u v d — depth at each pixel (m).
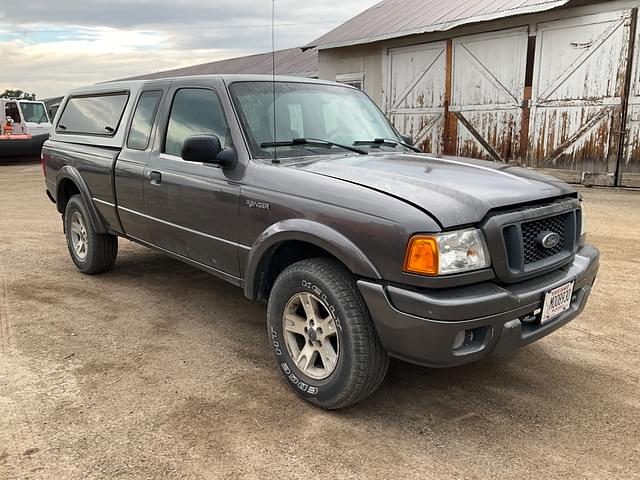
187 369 3.50
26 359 3.62
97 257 5.33
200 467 2.53
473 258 2.57
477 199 2.69
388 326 2.63
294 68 19.50
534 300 2.74
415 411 3.04
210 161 3.40
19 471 2.48
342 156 3.62
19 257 6.31
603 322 4.26
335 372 2.87
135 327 4.20
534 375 3.46
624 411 3.03
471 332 2.64
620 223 7.54
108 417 2.93
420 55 12.97
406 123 13.61
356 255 2.69
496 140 11.79
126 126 4.66
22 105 21.80
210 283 5.31
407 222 2.55
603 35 9.92
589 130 10.38
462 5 12.79
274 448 2.68
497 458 2.62
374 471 2.51
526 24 10.88
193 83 4.02
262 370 3.50
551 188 3.08
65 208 5.77
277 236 3.07
